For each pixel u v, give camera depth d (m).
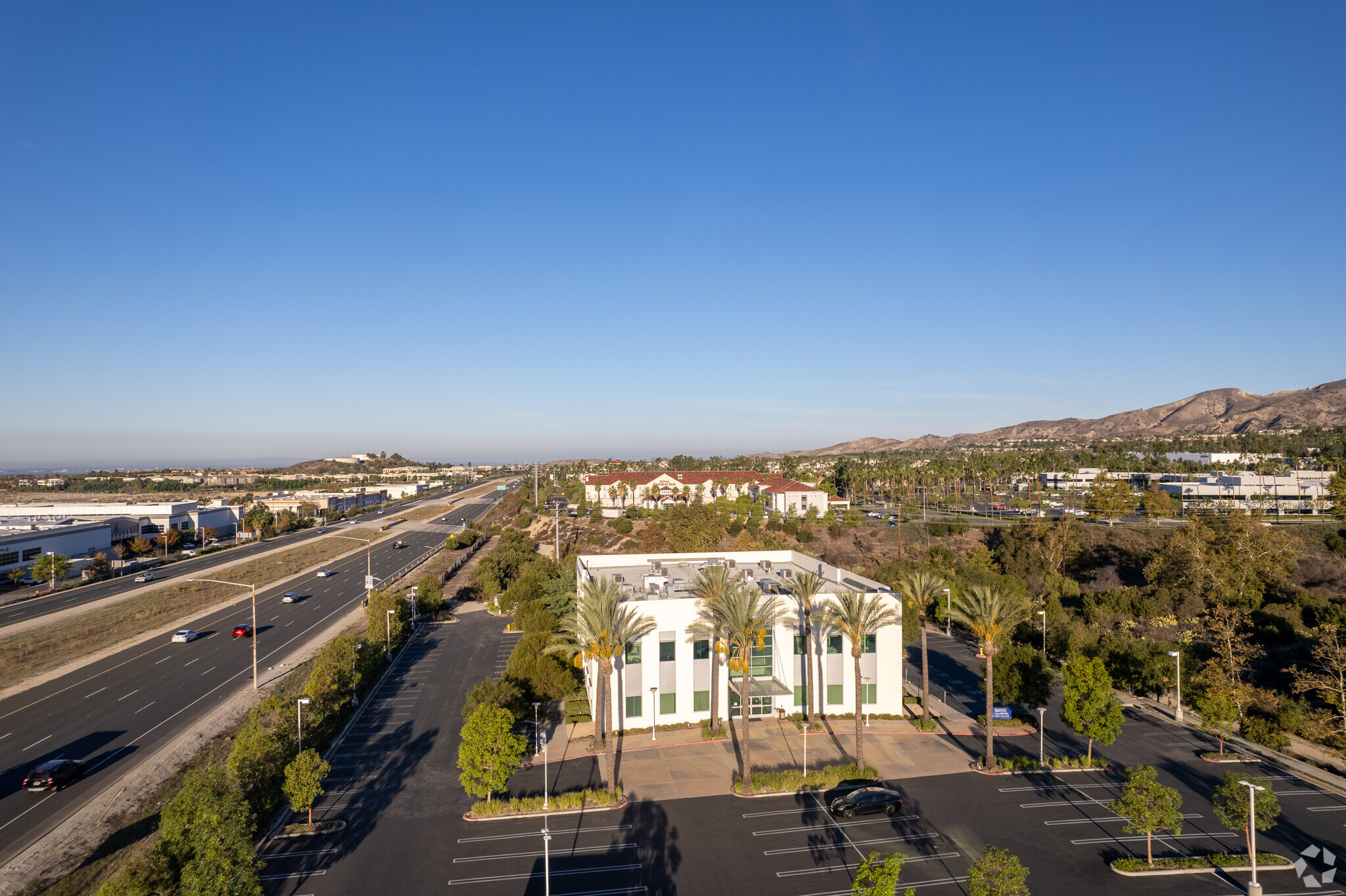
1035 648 71.12
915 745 49.53
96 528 134.12
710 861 34.38
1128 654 60.94
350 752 48.28
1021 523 128.12
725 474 198.38
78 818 38.28
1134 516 147.62
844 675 55.19
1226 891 31.70
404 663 70.31
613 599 47.22
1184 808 39.72
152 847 30.47
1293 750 47.84
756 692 53.16
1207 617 68.50
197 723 52.66
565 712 56.34
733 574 64.56
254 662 63.69
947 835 36.91
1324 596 84.94
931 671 67.25
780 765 45.78
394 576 119.44
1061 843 36.06
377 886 32.28
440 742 50.00
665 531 135.75
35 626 84.00
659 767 45.75
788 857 34.81
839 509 176.12
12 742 49.00
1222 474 165.00
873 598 47.38
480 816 38.78
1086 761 45.59
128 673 65.62
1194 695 54.66
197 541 165.12
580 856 34.88
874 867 25.86
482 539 162.75
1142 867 33.12
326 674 52.72
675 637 53.12
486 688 50.47
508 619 90.12
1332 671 55.44
